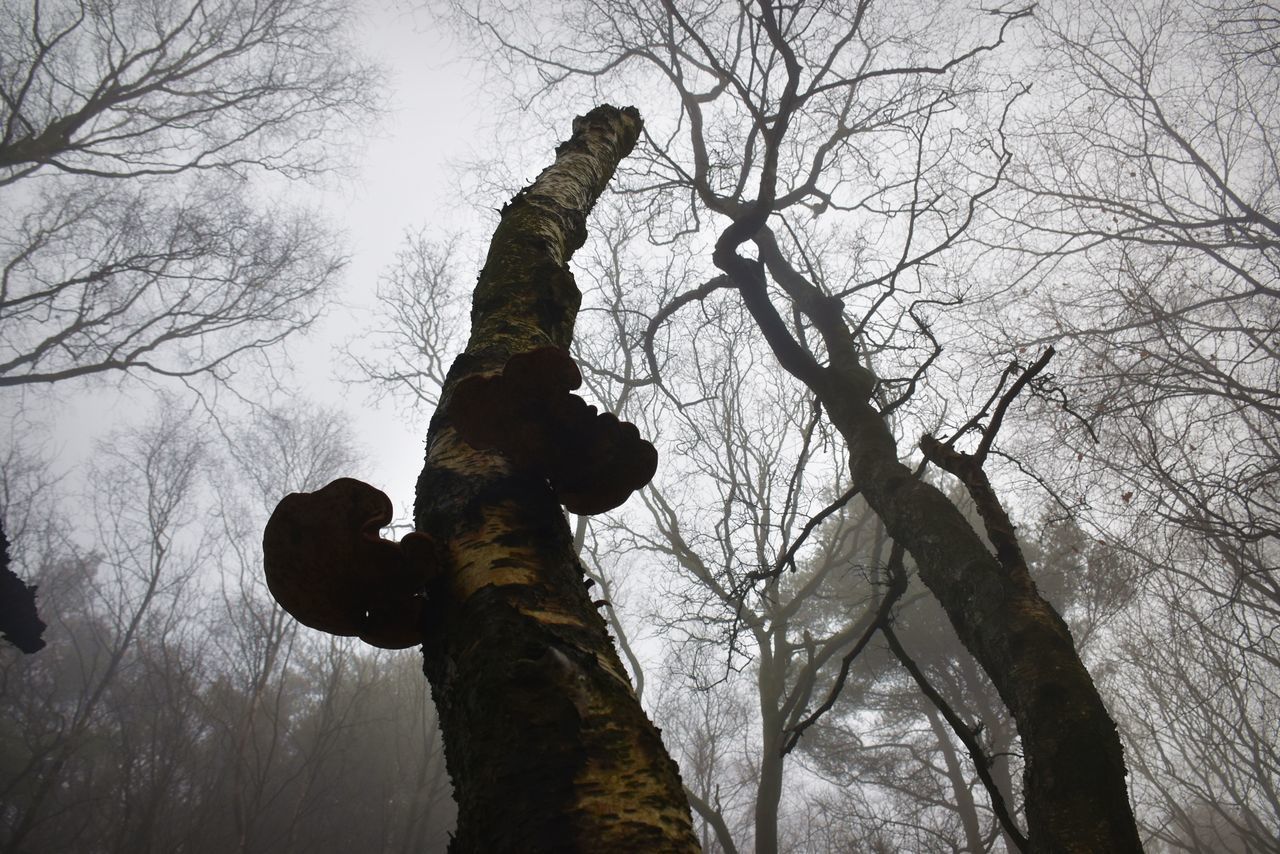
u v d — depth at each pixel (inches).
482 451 51.1
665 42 445.4
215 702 743.1
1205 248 527.5
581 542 685.3
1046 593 717.9
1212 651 593.0
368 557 42.3
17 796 683.4
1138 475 434.9
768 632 614.2
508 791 31.9
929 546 196.4
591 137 115.3
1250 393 469.4
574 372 50.2
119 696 807.7
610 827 30.2
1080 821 126.5
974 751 177.2
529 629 38.0
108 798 654.5
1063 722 138.7
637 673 656.4
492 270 74.6
